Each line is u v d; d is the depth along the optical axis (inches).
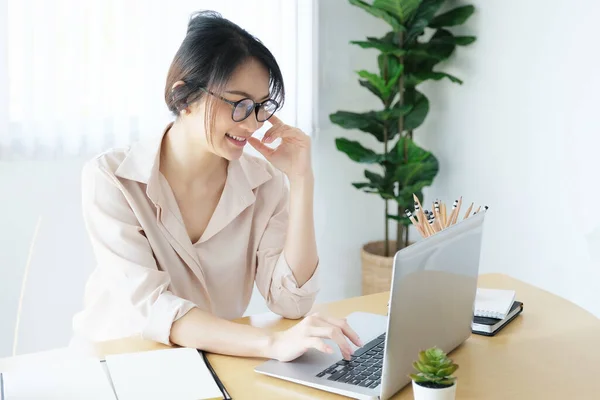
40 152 106.3
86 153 109.6
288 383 50.3
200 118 61.0
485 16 117.0
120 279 62.0
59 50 105.3
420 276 48.0
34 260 109.1
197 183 67.8
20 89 103.6
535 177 108.9
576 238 102.0
